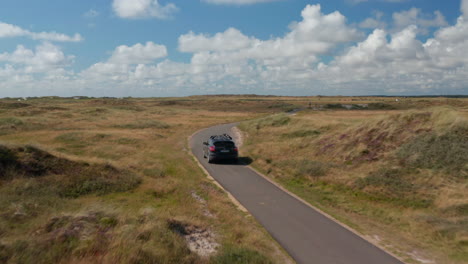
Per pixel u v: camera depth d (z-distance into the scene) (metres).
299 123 36.16
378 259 7.71
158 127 43.84
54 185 11.67
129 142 28.31
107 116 57.25
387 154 17.02
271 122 39.66
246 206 11.94
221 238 8.36
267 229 9.58
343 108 84.00
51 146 23.86
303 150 22.89
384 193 13.34
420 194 12.62
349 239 8.98
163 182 14.22
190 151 25.06
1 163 11.79
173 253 6.55
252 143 29.20
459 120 16.47
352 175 15.78
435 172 13.88
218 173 17.58
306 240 8.79
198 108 109.56
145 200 11.55
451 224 9.85
